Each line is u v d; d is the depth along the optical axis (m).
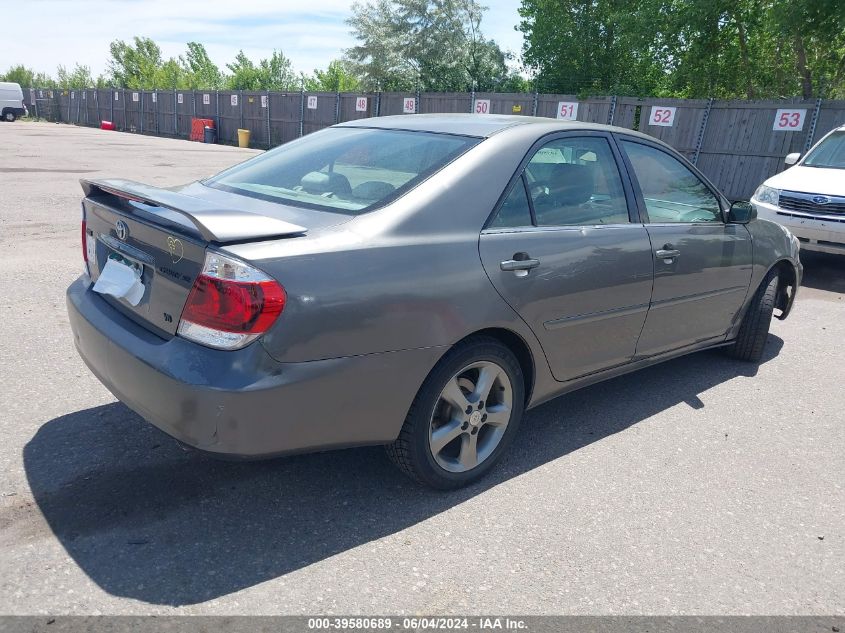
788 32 15.16
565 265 3.18
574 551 2.69
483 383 3.01
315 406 2.45
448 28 30.78
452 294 2.73
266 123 28.28
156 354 2.44
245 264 2.29
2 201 10.18
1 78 75.75
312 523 2.76
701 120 14.84
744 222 4.35
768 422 4.03
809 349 5.48
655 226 3.78
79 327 2.93
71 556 2.46
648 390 4.45
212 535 2.64
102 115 42.62
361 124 3.72
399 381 2.64
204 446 2.36
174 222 2.51
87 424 3.42
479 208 2.92
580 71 24.66
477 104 19.52
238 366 2.30
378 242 2.59
